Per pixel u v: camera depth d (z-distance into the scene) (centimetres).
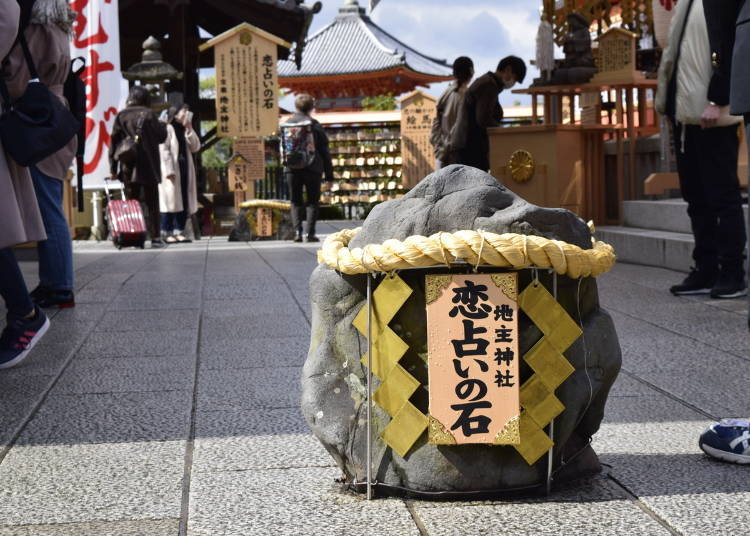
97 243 1474
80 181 633
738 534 233
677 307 610
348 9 4919
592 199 1069
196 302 685
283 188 2205
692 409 361
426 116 2383
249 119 1778
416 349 259
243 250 1237
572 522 242
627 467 290
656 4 909
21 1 499
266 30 1839
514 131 1048
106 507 260
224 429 340
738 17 359
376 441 262
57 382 425
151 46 1608
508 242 247
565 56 1190
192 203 1478
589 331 267
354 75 4491
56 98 473
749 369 427
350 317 265
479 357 253
